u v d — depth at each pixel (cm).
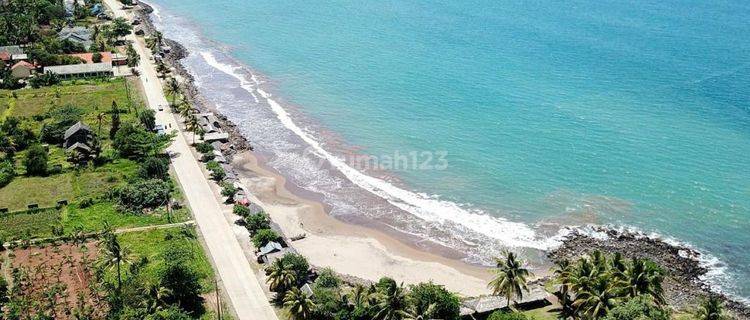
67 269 13038
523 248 14775
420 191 17188
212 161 17575
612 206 16275
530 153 18750
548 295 12762
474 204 16550
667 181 17175
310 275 12962
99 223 14775
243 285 12781
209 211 15500
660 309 11044
